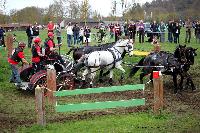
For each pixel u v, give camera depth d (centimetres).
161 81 1351
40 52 1742
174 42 3500
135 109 1448
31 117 1348
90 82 1870
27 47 3152
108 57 1900
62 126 1215
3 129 1195
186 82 1975
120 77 2164
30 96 1714
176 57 1834
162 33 3588
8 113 1408
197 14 4625
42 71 1673
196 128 1191
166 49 3009
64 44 3519
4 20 6462
